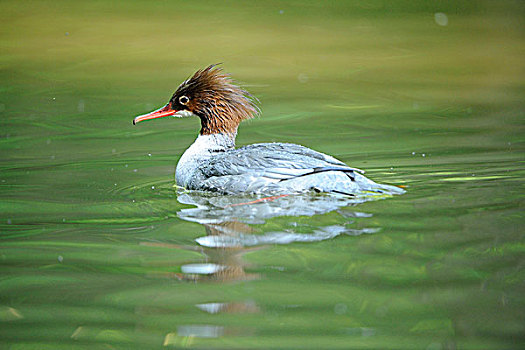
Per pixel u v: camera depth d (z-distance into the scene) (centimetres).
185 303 823
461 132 1730
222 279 887
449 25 3034
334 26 3041
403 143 1647
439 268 893
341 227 1049
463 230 1020
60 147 1661
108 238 1045
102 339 752
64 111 1966
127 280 891
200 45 2703
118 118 1919
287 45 2717
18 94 2120
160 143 1719
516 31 2897
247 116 1425
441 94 2105
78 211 1181
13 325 783
